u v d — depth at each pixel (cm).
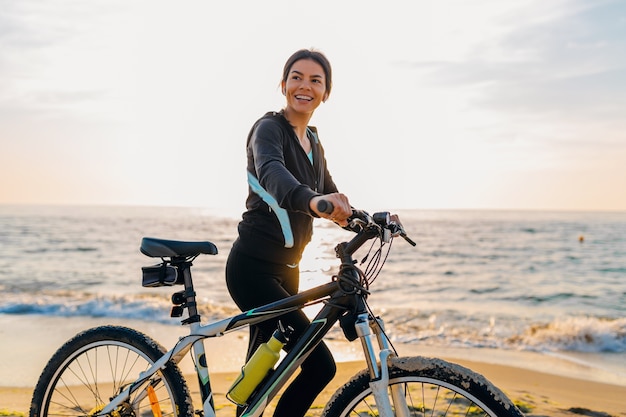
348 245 200
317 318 207
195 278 1681
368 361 197
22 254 2686
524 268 2181
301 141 240
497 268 2173
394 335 846
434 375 191
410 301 1323
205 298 1267
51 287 1509
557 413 408
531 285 1672
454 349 742
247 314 219
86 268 2109
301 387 228
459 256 2617
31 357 594
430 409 375
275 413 232
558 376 568
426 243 3312
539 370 612
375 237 198
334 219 181
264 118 228
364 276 203
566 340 801
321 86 232
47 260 2417
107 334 249
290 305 212
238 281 233
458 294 1463
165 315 930
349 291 199
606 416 405
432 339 816
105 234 4259
